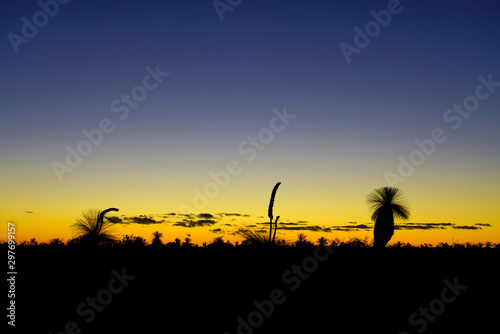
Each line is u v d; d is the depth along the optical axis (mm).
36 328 9641
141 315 10695
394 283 14062
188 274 14398
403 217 19438
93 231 17344
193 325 9875
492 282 14609
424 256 19141
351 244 19062
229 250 16938
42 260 16078
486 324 10234
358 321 10430
